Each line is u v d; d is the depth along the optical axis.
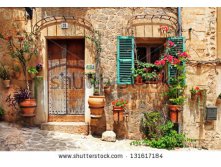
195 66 8.27
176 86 7.95
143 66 8.23
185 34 8.24
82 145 7.30
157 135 8.09
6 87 8.32
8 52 8.27
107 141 7.85
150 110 8.30
